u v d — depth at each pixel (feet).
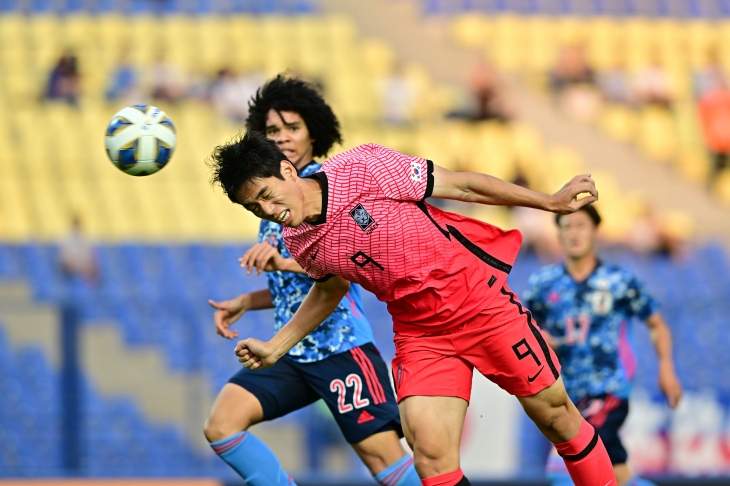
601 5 222.28
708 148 200.95
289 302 50.67
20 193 170.91
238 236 169.78
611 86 206.49
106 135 46.09
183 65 192.54
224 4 208.54
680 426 107.86
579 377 65.67
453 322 43.29
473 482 81.56
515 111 198.08
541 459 99.04
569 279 66.74
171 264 152.15
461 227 43.01
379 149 42.37
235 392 50.57
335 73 199.21
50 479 81.92
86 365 111.24
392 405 51.49
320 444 103.76
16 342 109.70
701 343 114.73
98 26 198.49
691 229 185.88
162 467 108.17
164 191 173.78
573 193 41.96
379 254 41.68
